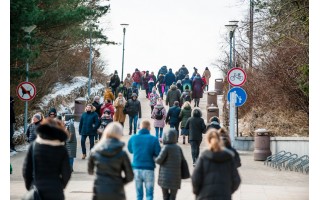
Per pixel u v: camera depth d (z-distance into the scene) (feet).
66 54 245.04
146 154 72.69
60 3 181.88
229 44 204.03
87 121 132.36
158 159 71.20
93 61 293.84
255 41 183.62
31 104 187.11
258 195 91.76
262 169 124.77
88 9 168.96
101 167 54.85
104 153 54.75
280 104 171.42
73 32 213.87
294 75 165.48
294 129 159.94
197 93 235.20
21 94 139.74
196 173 54.03
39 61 200.85
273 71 169.89
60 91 235.61
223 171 54.03
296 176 115.14
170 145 71.51
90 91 268.00
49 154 55.36
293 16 151.23
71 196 87.56
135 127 171.01
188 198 88.17
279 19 154.81
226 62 226.79
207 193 53.52
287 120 164.25
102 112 161.89
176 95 193.57
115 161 54.85
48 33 185.26
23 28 137.69
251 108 181.88
